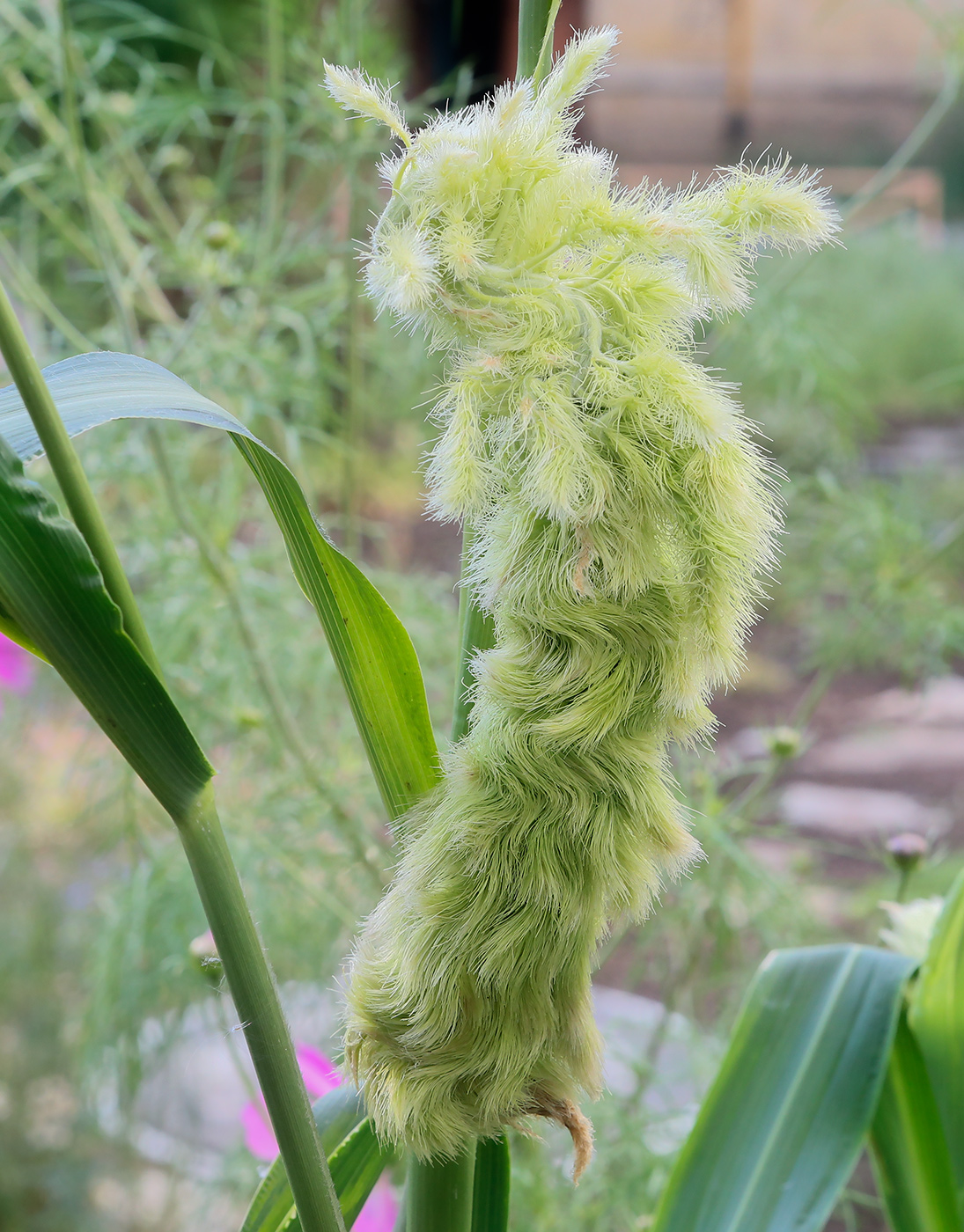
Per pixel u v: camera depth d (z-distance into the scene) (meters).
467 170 0.29
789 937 0.75
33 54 0.75
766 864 0.80
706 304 0.30
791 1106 0.39
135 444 0.72
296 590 0.76
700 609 0.30
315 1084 0.44
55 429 0.30
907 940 0.45
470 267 0.29
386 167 0.29
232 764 0.73
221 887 0.31
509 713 0.30
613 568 0.29
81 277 0.75
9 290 0.83
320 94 0.68
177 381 0.33
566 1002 0.31
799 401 0.90
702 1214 0.39
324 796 0.59
